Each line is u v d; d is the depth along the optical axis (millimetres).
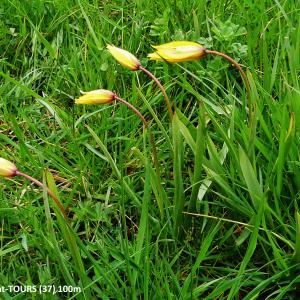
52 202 380
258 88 506
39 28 646
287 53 525
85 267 433
